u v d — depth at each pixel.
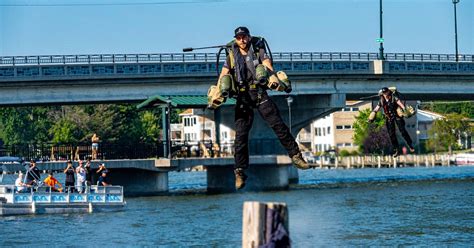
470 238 59.62
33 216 77.75
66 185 82.00
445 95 133.38
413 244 56.97
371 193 105.31
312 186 125.19
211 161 109.19
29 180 81.38
